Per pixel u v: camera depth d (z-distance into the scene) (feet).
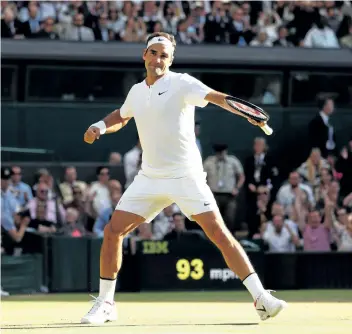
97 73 126.52
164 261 98.22
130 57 127.13
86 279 97.40
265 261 102.22
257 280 49.49
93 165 115.55
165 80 49.60
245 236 113.09
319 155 117.91
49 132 115.55
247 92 129.90
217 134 115.96
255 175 115.44
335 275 104.22
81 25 130.21
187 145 49.73
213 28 135.64
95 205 108.27
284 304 48.91
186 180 49.60
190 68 128.67
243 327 49.08
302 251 105.09
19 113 115.03
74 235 104.53
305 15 138.92
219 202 113.91
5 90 123.65
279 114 118.11
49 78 125.08
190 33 135.23
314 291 99.50
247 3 138.21
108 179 109.91
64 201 110.22
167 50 49.90
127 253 97.91
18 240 101.24
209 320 55.36
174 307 73.56
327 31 139.13
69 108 116.37
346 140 119.14
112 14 132.98
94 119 116.88
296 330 47.57
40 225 105.81
